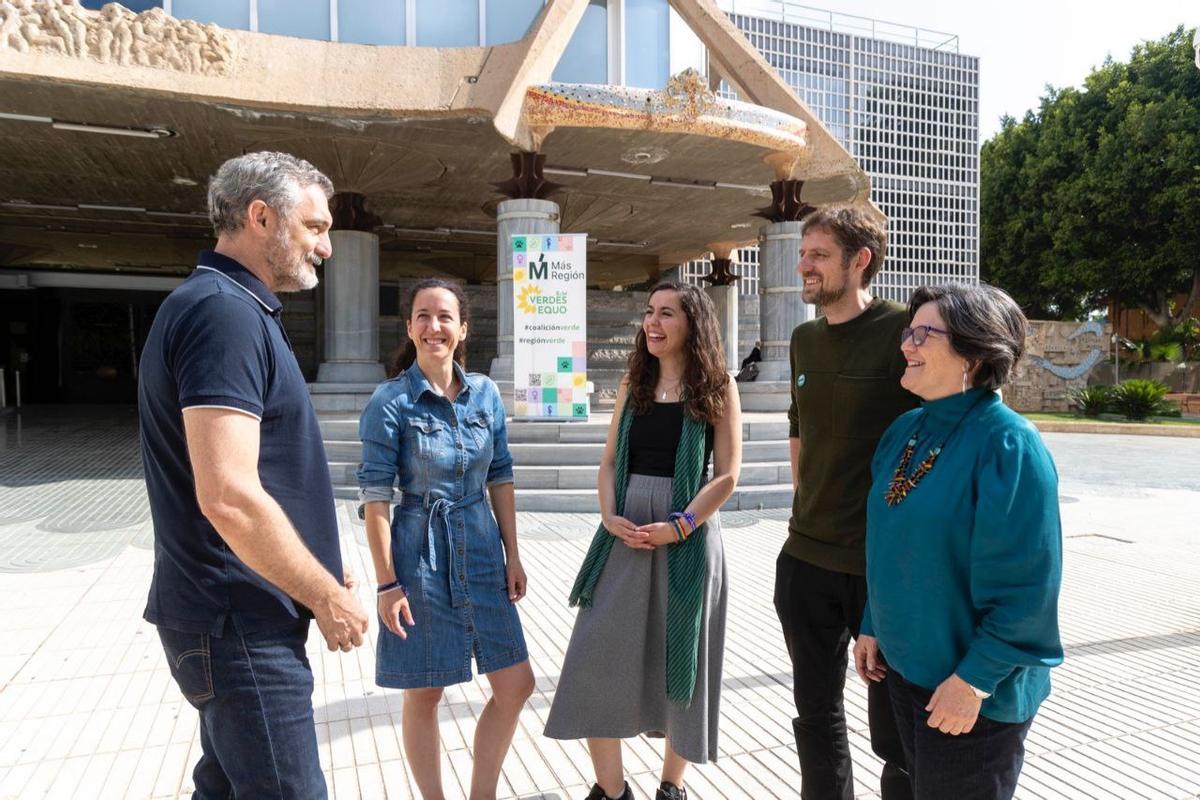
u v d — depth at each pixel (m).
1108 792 2.85
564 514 7.94
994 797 1.76
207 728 1.83
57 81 8.80
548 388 9.08
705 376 2.64
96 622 4.58
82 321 20.81
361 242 12.61
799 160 12.49
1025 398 26.88
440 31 11.29
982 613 1.78
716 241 19.44
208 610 1.73
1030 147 33.91
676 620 2.53
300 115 9.98
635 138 11.10
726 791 2.88
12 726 3.30
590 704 2.60
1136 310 36.81
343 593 1.77
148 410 1.75
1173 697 3.71
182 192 14.31
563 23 10.45
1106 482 11.25
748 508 8.38
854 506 2.42
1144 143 29.05
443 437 2.52
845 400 2.44
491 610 2.55
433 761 2.54
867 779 2.96
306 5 10.88
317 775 1.85
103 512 7.52
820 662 2.51
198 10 10.45
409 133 10.72
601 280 26.23
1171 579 5.88
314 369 18.31
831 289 2.46
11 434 13.56
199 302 1.68
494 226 18.03
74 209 15.84
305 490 1.86
